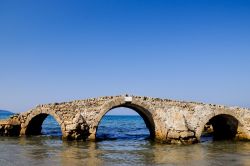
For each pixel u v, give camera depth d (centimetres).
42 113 3538
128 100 3228
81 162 2220
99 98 3266
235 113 3500
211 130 4750
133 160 2338
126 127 7369
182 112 3291
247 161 2361
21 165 2103
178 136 3212
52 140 3388
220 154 2653
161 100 3316
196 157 2505
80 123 3216
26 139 3462
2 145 2981
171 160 2366
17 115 3744
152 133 3647
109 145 3105
